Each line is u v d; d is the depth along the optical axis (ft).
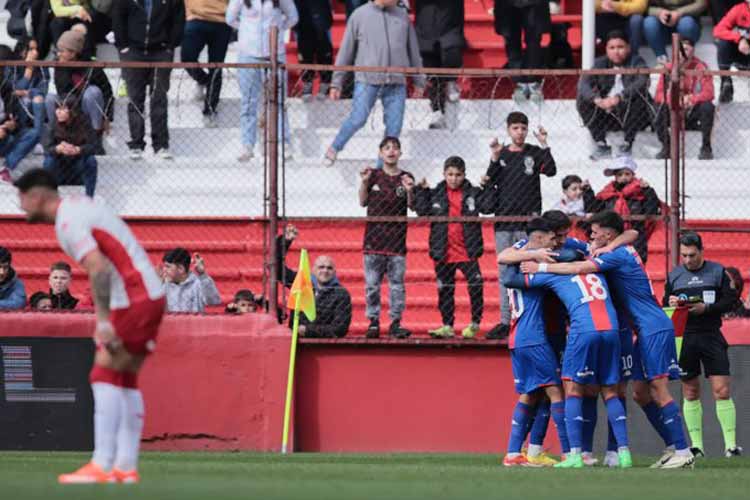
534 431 142.10
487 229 200.44
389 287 172.76
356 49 198.29
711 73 168.76
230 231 198.29
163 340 169.37
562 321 142.61
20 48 223.10
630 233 138.41
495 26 217.97
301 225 200.23
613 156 208.44
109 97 197.88
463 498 86.07
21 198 94.58
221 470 118.11
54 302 175.63
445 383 171.12
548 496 89.56
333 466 129.90
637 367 139.95
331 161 204.23
